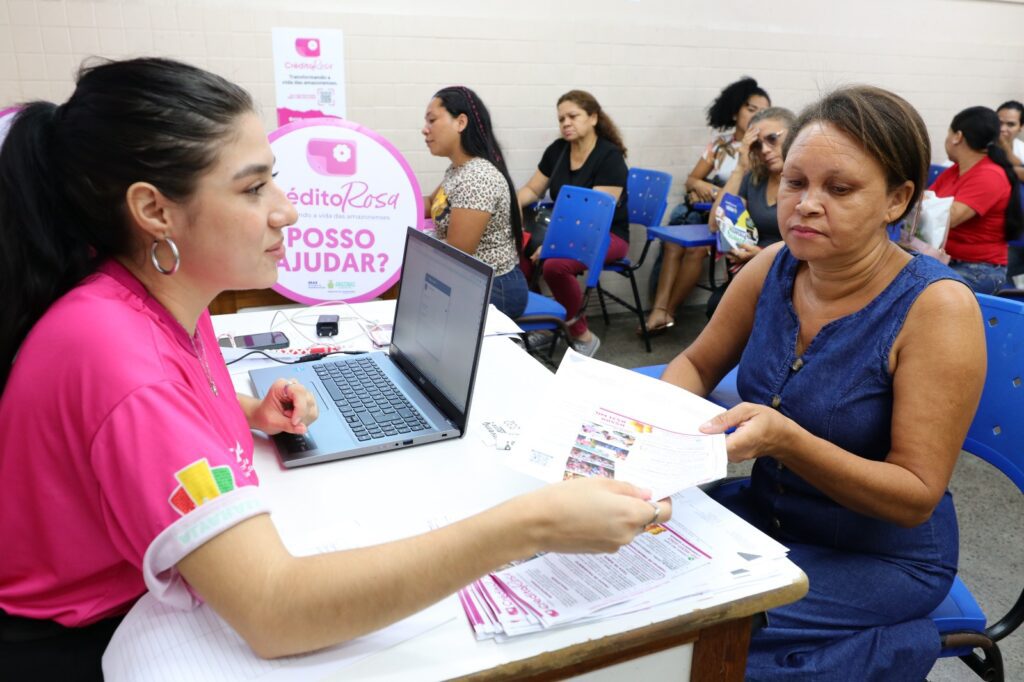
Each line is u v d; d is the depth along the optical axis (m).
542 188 4.05
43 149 0.71
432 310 1.25
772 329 1.26
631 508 0.71
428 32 3.67
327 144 1.82
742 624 0.84
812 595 1.10
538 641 0.72
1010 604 1.91
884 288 1.12
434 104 2.60
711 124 4.23
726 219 3.22
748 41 4.27
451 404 1.17
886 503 1.05
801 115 1.15
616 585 0.79
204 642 0.70
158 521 0.65
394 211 1.90
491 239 2.58
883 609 1.10
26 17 3.18
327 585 0.65
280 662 0.68
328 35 2.56
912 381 1.06
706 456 0.88
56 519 0.71
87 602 0.76
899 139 1.03
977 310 1.07
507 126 3.97
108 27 3.27
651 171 3.99
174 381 0.69
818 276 1.18
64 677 0.76
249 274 0.78
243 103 0.74
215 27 3.38
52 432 0.69
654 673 0.82
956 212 3.43
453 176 2.60
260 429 1.09
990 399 1.27
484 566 0.68
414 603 0.67
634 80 4.12
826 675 1.04
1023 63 5.00
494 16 3.76
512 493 0.98
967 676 1.69
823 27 4.40
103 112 0.68
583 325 3.35
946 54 4.77
